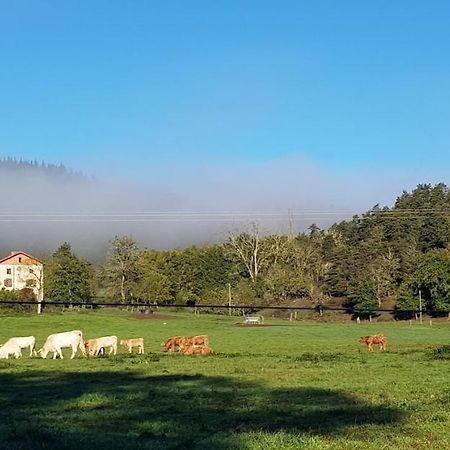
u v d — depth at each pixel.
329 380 32.28
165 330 82.31
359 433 17.25
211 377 33.66
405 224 143.00
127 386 29.91
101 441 16.62
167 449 15.31
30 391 28.67
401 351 53.03
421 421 19.45
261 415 21.34
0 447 15.47
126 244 124.62
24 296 111.56
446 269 101.88
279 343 65.19
